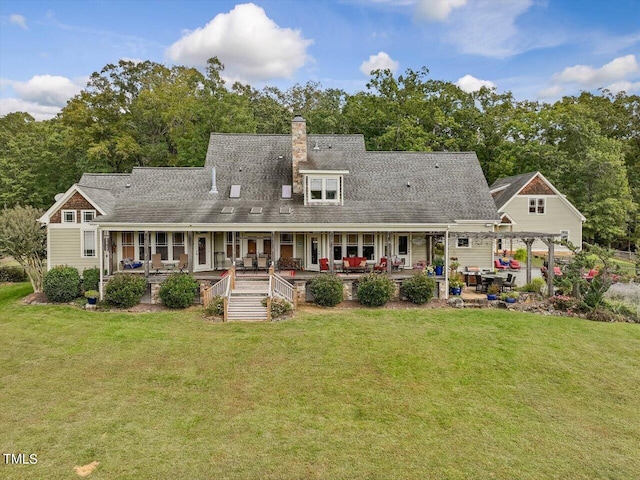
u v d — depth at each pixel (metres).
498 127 44.03
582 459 8.31
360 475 7.55
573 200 39.59
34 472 7.39
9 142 45.28
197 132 37.16
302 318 17.23
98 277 20.31
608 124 49.44
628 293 23.23
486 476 7.64
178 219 19.70
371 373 12.18
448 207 24.59
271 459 7.96
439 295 20.38
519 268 28.14
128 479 7.25
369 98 43.09
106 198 23.95
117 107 40.28
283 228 19.70
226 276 18.81
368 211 21.73
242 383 11.39
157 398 10.47
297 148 24.08
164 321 16.80
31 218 22.08
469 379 12.00
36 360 12.84
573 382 12.00
